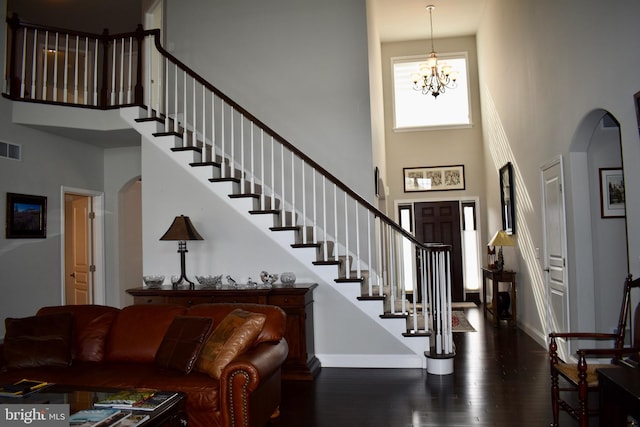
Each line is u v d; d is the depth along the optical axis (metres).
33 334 3.61
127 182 6.55
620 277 4.36
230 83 6.21
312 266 4.89
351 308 4.80
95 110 5.45
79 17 7.39
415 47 9.37
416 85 9.06
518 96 6.25
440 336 4.54
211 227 5.14
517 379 4.26
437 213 9.12
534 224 5.70
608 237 4.39
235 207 5.09
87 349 3.73
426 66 8.22
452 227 9.08
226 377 2.94
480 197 8.99
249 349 3.27
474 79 9.20
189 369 3.24
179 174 5.22
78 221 6.62
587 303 4.38
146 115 5.45
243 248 5.06
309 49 6.11
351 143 5.93
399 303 5.46
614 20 3.49
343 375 4.50
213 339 3.28
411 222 9.16
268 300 4.50
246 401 2.92
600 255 4.39
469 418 3.38
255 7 6.27
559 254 4.84
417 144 9.22
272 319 3.54
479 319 7.25
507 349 5.36
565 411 3.20
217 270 5.10
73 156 6.01
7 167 5.03
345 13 6.09
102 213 6.52
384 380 4.32
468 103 9.16
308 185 5.88
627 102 3.33
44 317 3.73
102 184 6.55
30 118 5.17
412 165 9.20
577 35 4.18
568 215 4.57
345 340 4.80
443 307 4.54
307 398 3.89
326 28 6.11
